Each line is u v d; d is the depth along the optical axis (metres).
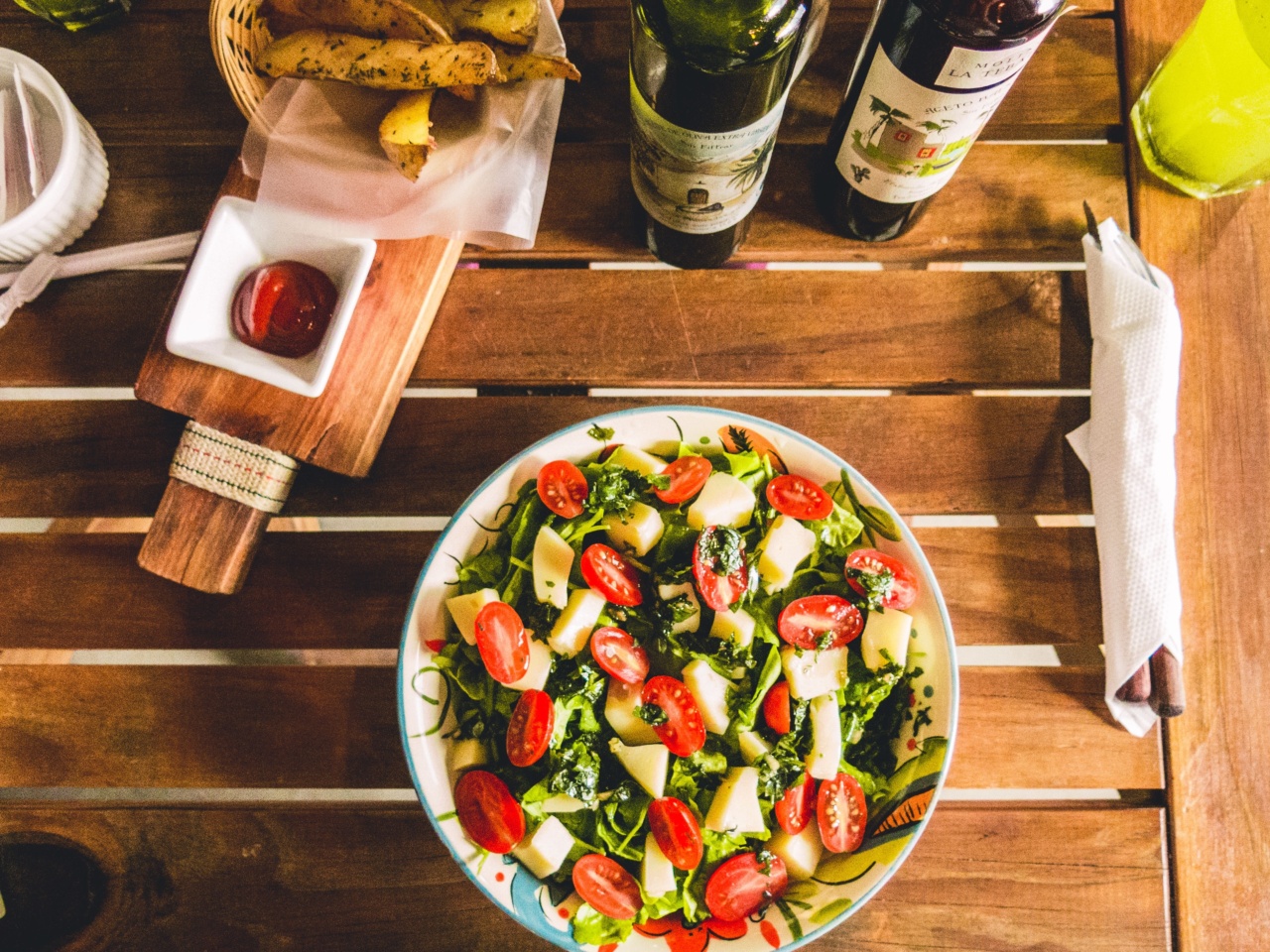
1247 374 0.93
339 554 0.93
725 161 0.70
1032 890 0.88
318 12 0.81
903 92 0.69
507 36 0.81
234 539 0.88
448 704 0.81
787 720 0.79
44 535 0.93
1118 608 0.86
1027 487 0.93
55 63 0.99
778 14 0.65
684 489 0.80
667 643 0.80
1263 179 0.92
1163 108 0.91
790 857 0.77
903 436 0.94
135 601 0.92
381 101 0.90
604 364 0.95
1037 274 0.96
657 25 0.65
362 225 0.87
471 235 0.93
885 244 0.97
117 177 0.97
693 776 0.79
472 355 0.95
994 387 0.95
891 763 0.81
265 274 0.88
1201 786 0.88
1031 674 0.91
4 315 0.93
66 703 0.91
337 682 0.91
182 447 0.89
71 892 0.89
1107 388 0.90
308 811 0.89
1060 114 0.99
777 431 0.79
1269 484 0.91
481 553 0.84
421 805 0.81
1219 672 0.89
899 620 0.78
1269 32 0.79
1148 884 0.88
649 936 0.77
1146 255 0.95
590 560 0.79
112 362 0.95
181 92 0.98
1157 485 0.87
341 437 0.89
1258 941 0.85
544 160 0.91
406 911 0.89
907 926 0.88
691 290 0.96
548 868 0.77
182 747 0.90
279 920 0.88
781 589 0.81
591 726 0.80
